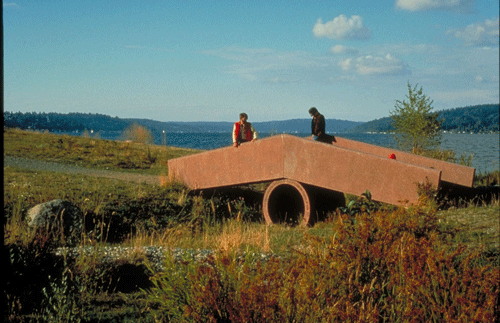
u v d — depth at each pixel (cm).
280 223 1202
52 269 545
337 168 1105
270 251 705
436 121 2059
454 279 321
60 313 393
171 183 1401
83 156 2167
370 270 380
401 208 488
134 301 474
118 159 2147
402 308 329
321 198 1257
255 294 313
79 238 783
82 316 414
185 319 356
